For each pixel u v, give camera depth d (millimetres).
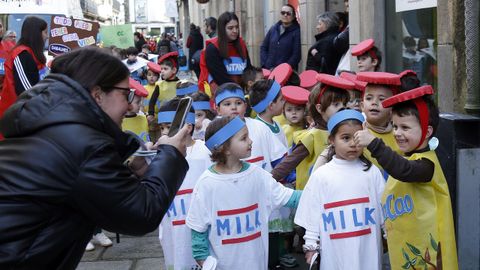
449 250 3219
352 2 7957
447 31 5508
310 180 3656
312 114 4637
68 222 2256
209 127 3721
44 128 2250
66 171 2195
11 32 9570
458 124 3547
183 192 4305
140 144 2547
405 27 7164
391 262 3449
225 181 3676
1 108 6508
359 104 4762
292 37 8992
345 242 3529
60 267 2305
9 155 2234
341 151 3549
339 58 7977
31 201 2186
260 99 4934
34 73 6434
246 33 16641
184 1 40531
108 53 2432
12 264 2168
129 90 2475
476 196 3541
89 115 2287
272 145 4844
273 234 4695
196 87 6668
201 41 18562
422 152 3268
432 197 3246
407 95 3191
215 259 3643
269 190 3834
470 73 3934
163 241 4430
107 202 2232
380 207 3602
